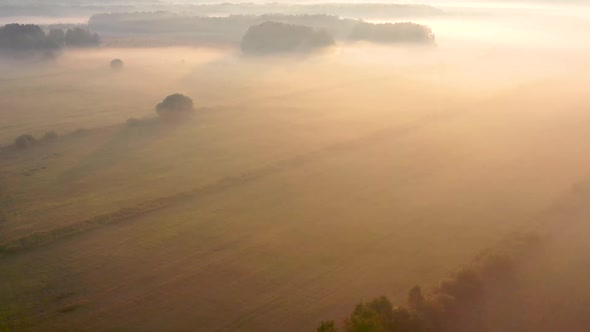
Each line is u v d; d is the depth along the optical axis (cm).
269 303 3125
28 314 3069
